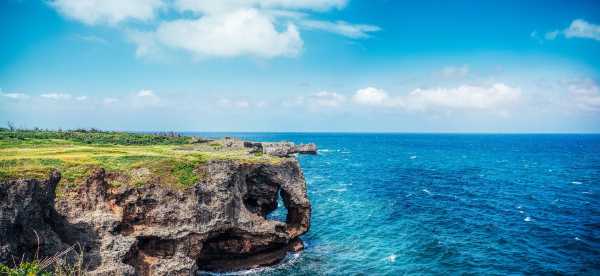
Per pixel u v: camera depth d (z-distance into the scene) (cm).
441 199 7412
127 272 3050
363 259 4278
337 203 7006
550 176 10856
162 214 3597
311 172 11525
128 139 8700
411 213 6238
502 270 3906
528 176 10869
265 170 4650
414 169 12556
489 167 13275
